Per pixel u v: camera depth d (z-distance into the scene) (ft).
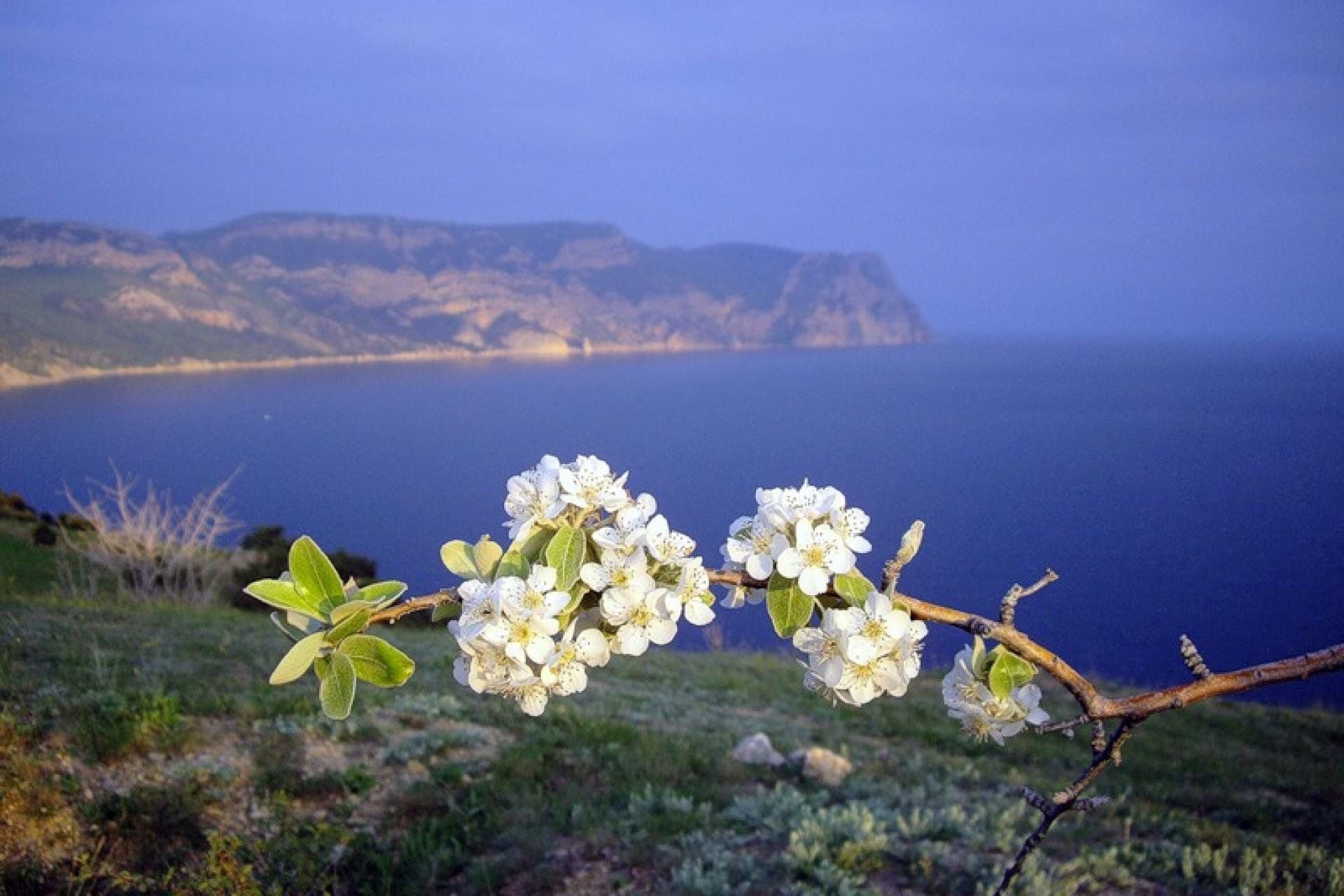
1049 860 19.66
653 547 4.67
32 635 35.70
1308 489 527.40
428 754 25.63
